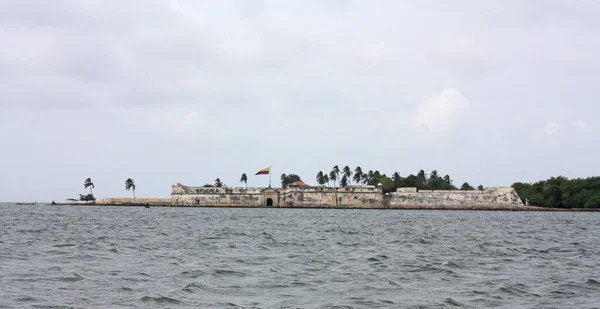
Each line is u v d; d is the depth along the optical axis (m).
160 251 54.78
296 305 30.91
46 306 29.83
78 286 35.38
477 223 122.06
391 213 177.88
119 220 120.50
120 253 52.50
